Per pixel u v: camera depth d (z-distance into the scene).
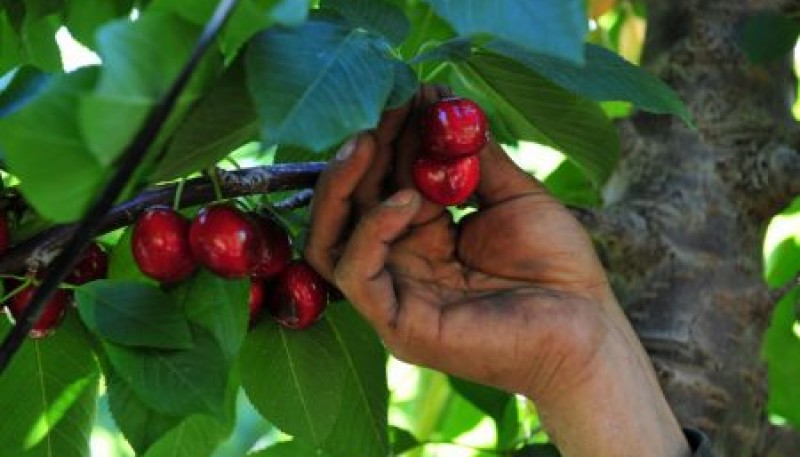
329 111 0.68
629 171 1.02
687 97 1.02
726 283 1.00
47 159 0.64
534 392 0.85
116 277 0.84
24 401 0.84
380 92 0.69
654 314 0.99
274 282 0.84
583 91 0.77
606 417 0.84
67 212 0.65
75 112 0.64
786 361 1.12
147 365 0.79
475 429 1.22
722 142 1.01
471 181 0.80
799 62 1.43
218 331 0.80
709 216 1.00
